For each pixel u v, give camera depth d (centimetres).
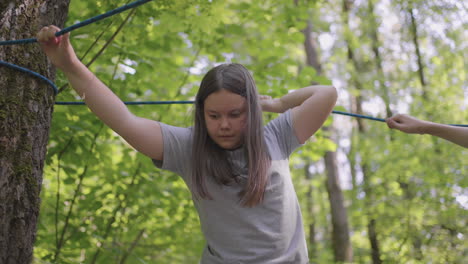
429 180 688
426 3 707
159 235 516
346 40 862
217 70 157
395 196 735
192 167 161
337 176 812
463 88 810
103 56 395
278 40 484
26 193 172
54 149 396
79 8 390
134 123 158
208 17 382
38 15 190
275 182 163
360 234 938
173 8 368
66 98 364
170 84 483
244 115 156
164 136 163
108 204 457
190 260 645
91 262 459
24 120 176
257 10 463
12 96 175
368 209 735
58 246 419
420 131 196
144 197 467
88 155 405
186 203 502
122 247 469
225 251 162
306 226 1095
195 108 162
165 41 451
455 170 695
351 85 866
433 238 716
